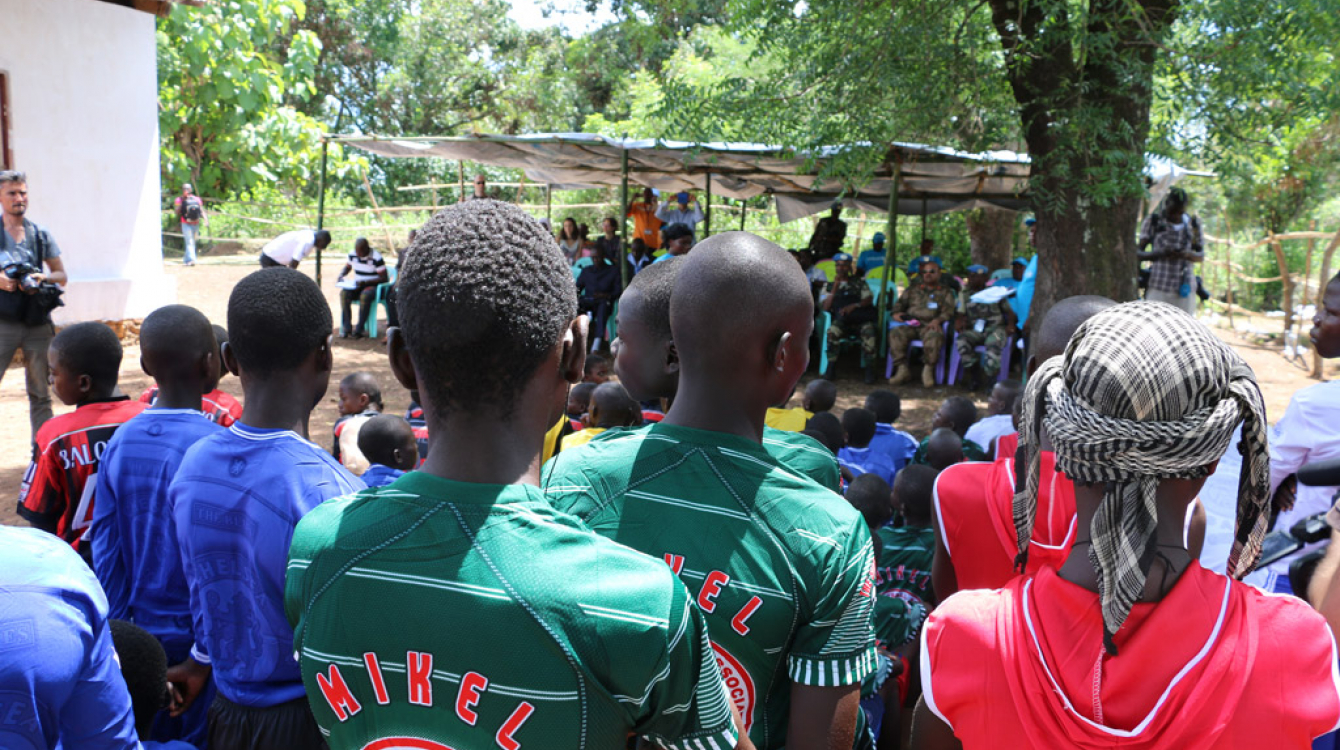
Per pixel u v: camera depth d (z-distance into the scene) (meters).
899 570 3.49
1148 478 1.27
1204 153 6.97
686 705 1.26
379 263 12.70
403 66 32.34
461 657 1.18
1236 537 1.42
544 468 1.77
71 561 1.54
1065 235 7.60
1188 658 1.26
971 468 2.30
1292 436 2.76
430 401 1.29
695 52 23.61
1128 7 6.48
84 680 1.51
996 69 7.57
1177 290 10.59
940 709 1.39
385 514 1.26
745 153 10.69
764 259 1.66
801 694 1.54
